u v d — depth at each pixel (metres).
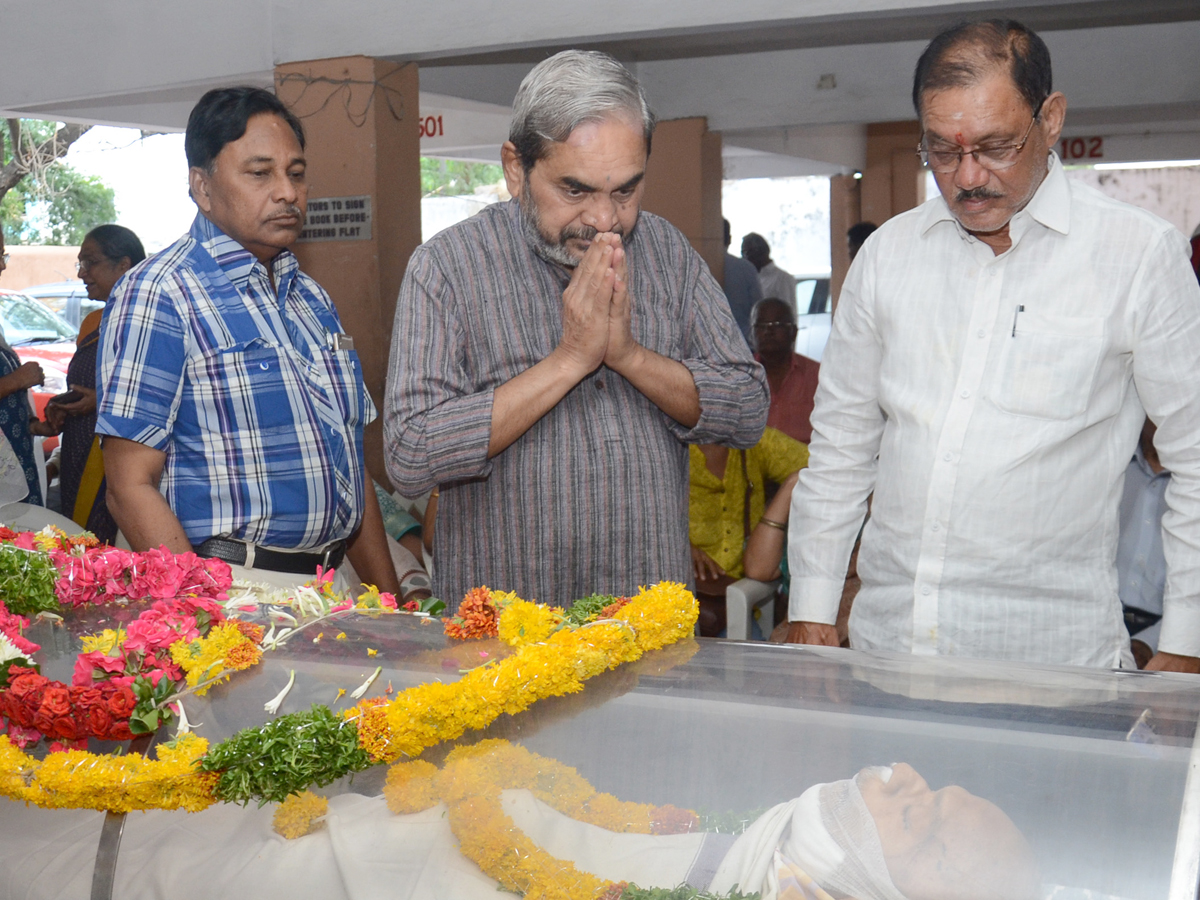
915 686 1.34
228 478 2.14
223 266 2.21
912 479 1.97
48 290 12.99
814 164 10.53
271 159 2.20
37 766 1.33
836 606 2.19
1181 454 1.87
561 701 1.36
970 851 1.12
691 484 3.76
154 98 6.96
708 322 2.09
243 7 5.73
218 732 1.34
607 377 1.99
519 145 1.84
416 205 5.84
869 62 7.46
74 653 1.55
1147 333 1.84
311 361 2.31
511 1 5.21
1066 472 1.89
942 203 1.95
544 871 1.21
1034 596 1.93
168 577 1.69
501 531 1.95
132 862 1.35
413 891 1.25
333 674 1.42
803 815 1.19
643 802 1.25
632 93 1.81
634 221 1.89
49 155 12.91
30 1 6.16
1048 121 1.79
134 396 2.06
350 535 2.41
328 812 1.31
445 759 1.30
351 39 5.52
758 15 4.88
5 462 3.50
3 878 1.40
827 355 2.20
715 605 3.73
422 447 1.89
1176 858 1.04
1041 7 5.17
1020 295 1.89
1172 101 6.77
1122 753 1.15
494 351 1.96
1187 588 1.88
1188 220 14.45
